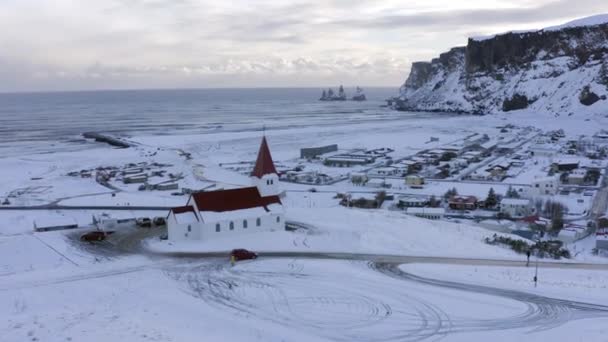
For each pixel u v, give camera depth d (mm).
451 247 71625
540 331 40844
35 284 52250
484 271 59688
